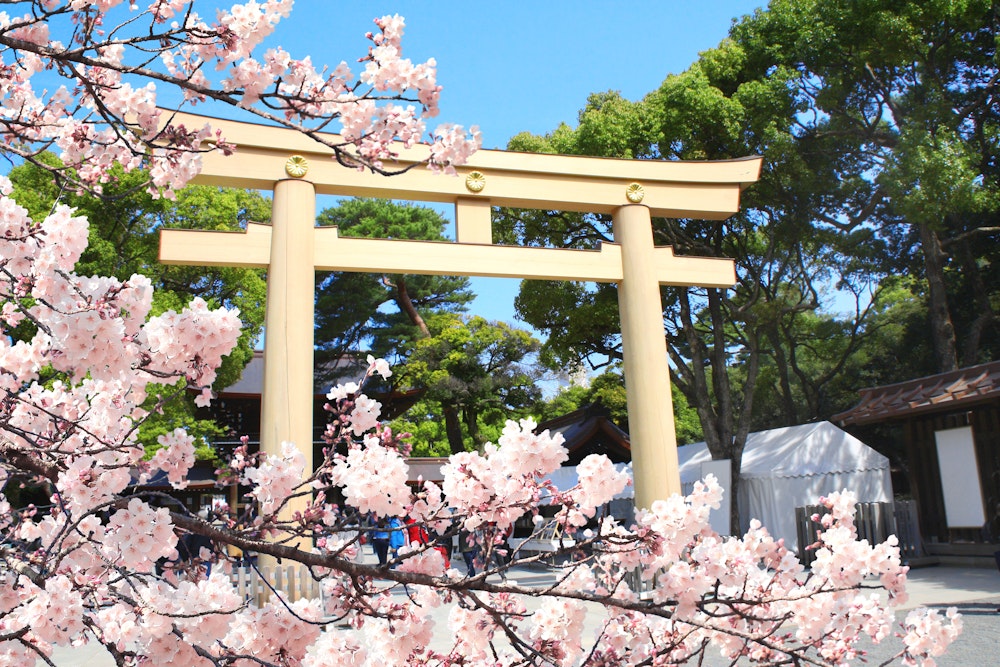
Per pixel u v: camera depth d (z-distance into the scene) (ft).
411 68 6.54
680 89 49.37
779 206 53.31
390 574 5.88
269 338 28.25
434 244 30.96
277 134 29.50
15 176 42.42
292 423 27.63
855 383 76.13
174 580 5.90
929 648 6.91
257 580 23.72
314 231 29.60
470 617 6.63
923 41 51.42
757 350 52.65
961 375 37.81
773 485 45.73
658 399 32.45
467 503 5.63
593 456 5.64
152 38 6.23
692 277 34.40
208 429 49.08
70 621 5.40
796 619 6.69
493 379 73.41
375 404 6.23
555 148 54.03
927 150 46.37
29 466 6.38
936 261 52.37
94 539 6.02
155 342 5.68
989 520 37.09
